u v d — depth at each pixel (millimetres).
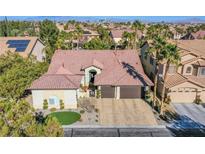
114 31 89812
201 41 49000
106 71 38969
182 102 35688
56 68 39844
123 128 27984
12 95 32062
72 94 32750
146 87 36031
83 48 59000
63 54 42625
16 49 47250
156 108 33031
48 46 58188
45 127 14516
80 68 40031
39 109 33125
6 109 14273
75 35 68125
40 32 69188
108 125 28609
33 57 45094
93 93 37344
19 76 33812
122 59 42156
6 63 37844
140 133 26891
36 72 37875
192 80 35031
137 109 33031
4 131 12758
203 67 37312
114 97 36781
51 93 32719
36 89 32250
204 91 35031
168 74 37938
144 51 46438
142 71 39438
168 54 27609
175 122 29484
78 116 30844
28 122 14438
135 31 70312
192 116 31188
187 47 44469
